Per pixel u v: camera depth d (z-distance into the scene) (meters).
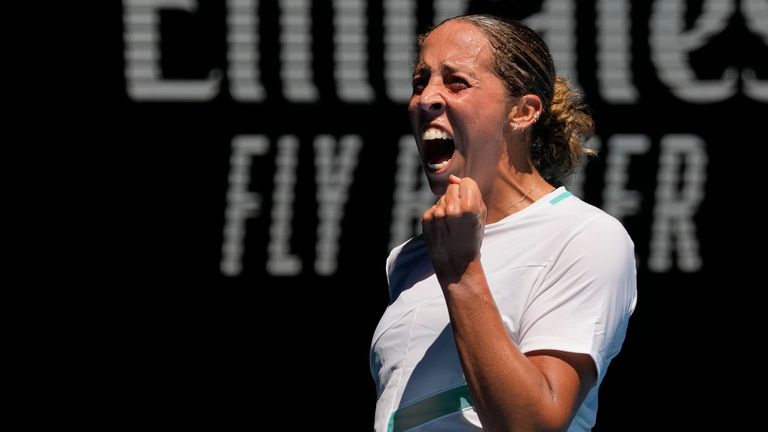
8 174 12.76
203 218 12.81
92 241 12.80
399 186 12.71
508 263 5.05
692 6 12.59
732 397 12.49
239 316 12.82
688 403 12.54
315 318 12.81
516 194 5.37
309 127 12.75
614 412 12.62
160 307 12.82
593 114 12.59
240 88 12.79
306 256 12.77
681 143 12.53
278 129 12.77
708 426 12.52
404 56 12.71
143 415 12.83
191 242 12.82
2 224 12.74
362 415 12.80
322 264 12.77
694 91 12.54
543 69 5.44
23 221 12.77
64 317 12.81
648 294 12.55
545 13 12.62
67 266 12.79
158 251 12.82
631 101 12.57
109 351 12.82
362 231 12.75
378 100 12.74
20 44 12.79
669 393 12.57
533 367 4.55
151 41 12.81
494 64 5.25
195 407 12.83
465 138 5.20
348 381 12.82
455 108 5.17
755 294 12.45
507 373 4.46
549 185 5.49
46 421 12.80
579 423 5.10
